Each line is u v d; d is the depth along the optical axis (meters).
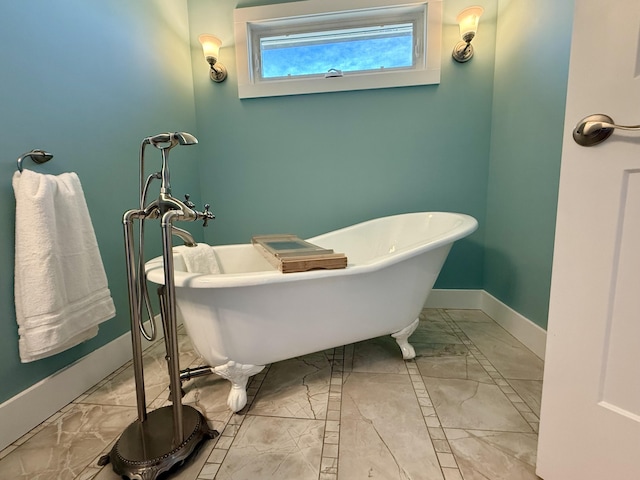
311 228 2.13
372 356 1.52
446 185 1.99
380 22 1.97
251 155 2.11
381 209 2.06
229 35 2.01
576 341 0.71
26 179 0.99
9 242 1.00
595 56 0.63
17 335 1.03
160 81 1.76
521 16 1.58
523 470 0.87
